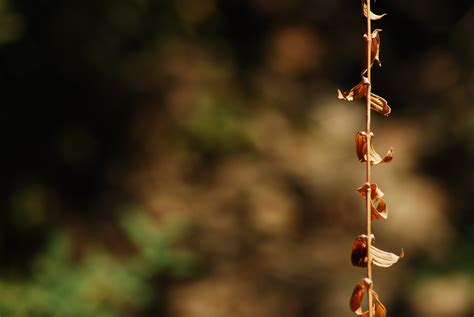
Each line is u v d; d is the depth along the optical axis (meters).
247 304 8.86
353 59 12.42
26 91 9.10
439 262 9.59
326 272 9.43
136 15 9.42
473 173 10.91
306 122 11.45
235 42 11.98
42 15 8.77
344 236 10.02
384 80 12.25
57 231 7.76
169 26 10.15
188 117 10.45
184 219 9.22
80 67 9.23
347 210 10.26
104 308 7.34
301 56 12.19
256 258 9.49
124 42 9.62
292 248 9.76
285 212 10.12
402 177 10.70
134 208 9.32
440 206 10.45
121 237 8.94
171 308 8.32
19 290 7.05
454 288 9.11
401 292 9.12
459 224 10.27
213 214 9.85
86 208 9.13
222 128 10.68
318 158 10.84
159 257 7.60
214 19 11.48
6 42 8.57
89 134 9.51
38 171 9.06
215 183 10.25
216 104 10.82
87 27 9.05
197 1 10.93
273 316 8.84
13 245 8.45
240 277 9.17
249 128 10.95
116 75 9.62
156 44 10.10
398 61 12.34
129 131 9.90
